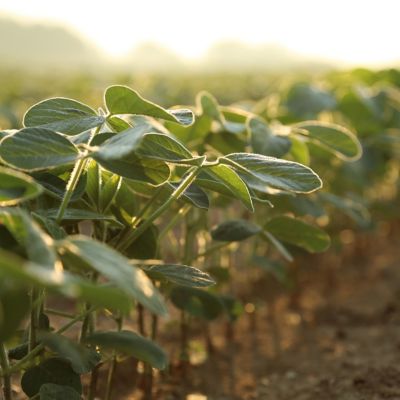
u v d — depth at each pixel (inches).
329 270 172.7
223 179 60.4
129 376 113.7
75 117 60.8
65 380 60.9
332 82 192.2
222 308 93.0
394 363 121.9
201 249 112.3
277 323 148.5
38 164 49.1
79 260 45.4
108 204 63.9
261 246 152.2
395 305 161.0
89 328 71.7
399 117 168.1
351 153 97.3
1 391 78.4
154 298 41.6
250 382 117.0
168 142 56.5
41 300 58.2
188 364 116.6
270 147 91.3
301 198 111.3
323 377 116.3
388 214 180.7
